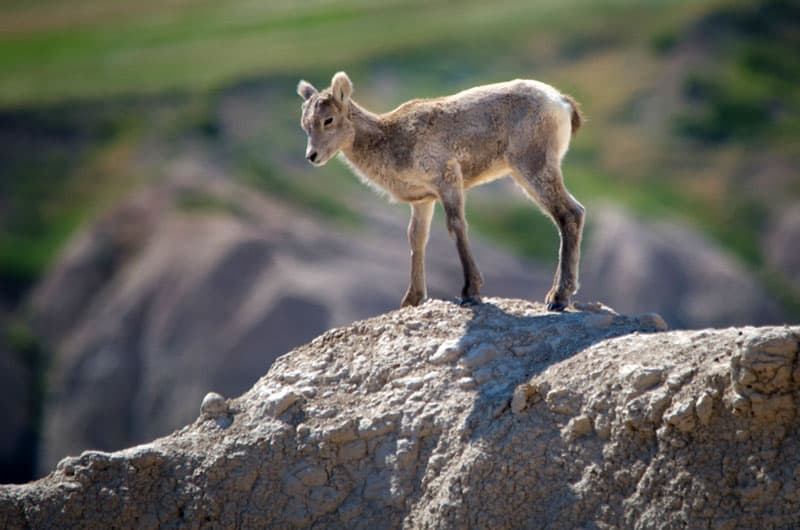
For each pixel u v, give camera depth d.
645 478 32.06
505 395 36.19
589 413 33.88
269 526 37.09
